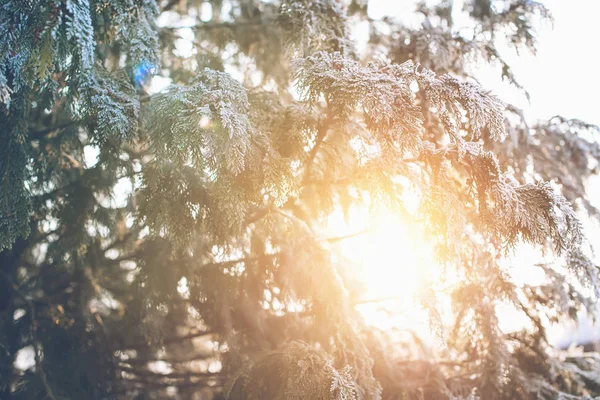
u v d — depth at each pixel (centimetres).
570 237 353
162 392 491
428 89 332
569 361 519
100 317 483
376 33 531
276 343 482
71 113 365
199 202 372
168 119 323
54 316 469
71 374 448
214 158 318
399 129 322
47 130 444
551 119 543
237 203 345
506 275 457
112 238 497
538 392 442
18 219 361
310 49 440
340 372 365
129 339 479
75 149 452
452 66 498
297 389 356
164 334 484
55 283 489
